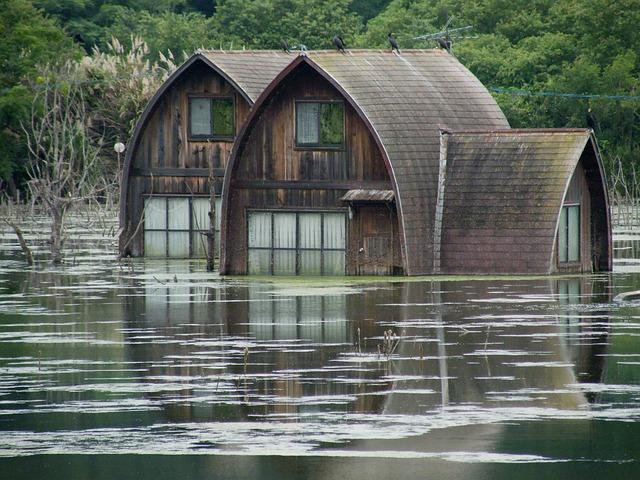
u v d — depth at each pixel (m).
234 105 196.25
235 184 176.00
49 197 198.50
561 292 145.88
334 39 174.88
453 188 167.62
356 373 98.62
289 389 93.50
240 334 117.25
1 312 133.88
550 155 166.00
